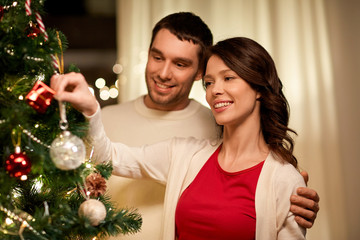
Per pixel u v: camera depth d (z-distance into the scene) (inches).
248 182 42.1
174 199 44.8
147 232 50.4
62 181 30.4
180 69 52.1
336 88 96.3
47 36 29.9
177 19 52.7
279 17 97.6
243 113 43.1
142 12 98.3
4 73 29.4
